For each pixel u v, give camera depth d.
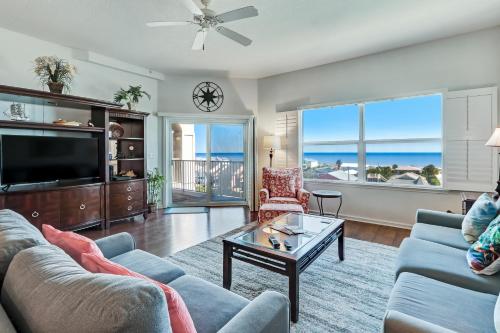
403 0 2.73
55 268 0.81
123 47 3.94
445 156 3.63
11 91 2.93
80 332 0.58
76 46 3.89
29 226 1.31
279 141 5.02
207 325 1.12
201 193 5.88
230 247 2.12
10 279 0.85
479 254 1.55
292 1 2.74
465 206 3.04
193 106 5.41
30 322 0.69
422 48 3.77
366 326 1.72
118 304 0.59
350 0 2.73
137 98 4.50
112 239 1.83
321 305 1.95
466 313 1.18
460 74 3.52
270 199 4.04
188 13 2.98
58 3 2.76
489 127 3.32
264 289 2.17
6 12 2.93
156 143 5.30
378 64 4.14
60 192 3.38
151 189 5.05
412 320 0.97
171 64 4.69
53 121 3.70
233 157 5.86
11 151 3.14
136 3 2.78
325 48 3.96
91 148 3.88
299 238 2.21
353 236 3.55
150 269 1.60
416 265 1.64
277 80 5.27
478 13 2.98
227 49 4.00
